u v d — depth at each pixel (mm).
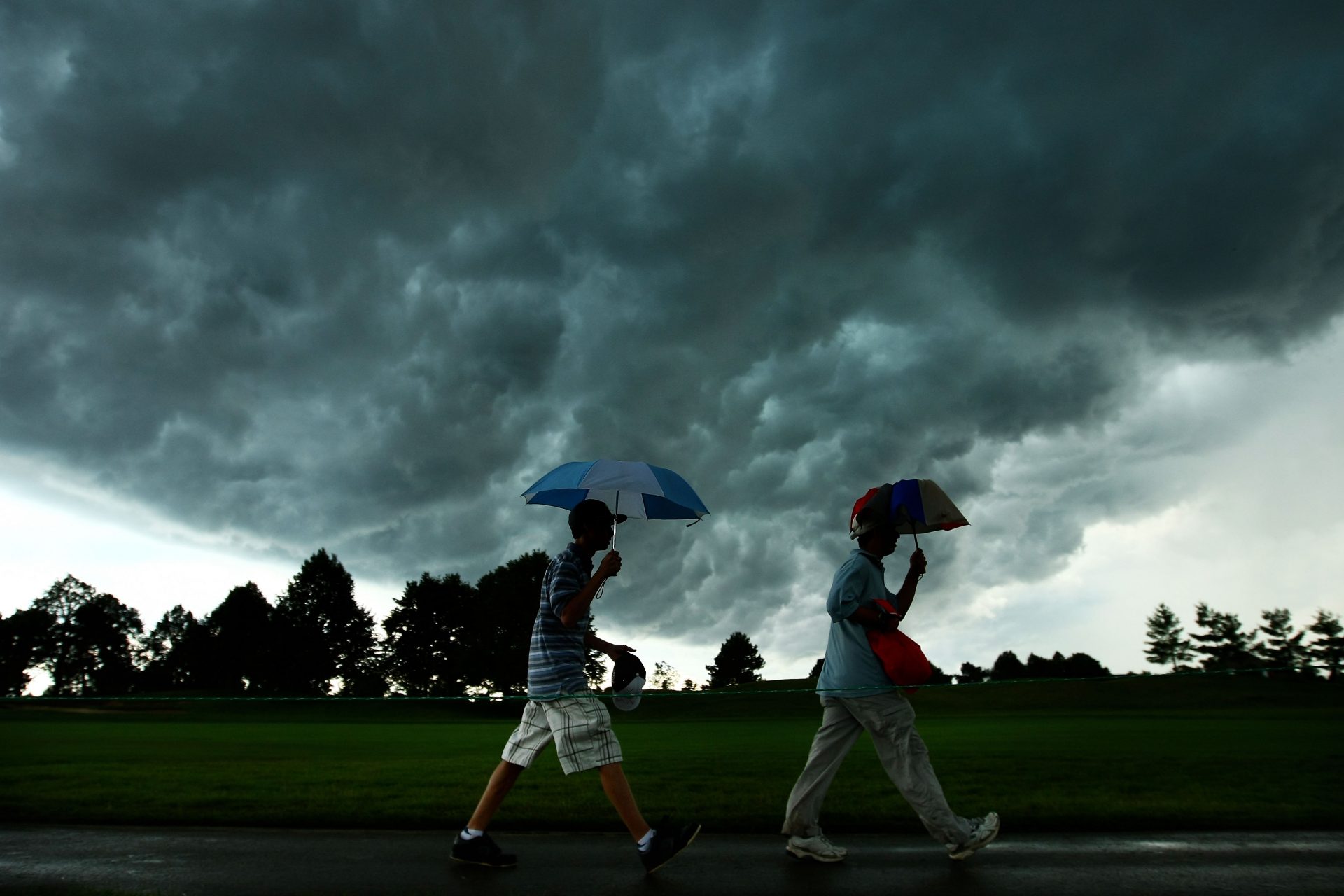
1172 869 5434
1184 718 29266
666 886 4965
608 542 5867
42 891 4723
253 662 100000
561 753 5406
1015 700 49562
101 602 126062
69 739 20812
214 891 4781
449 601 91500
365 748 18078
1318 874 5305
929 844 6316
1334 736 18500
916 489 6340
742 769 11414
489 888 4887
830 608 5867
